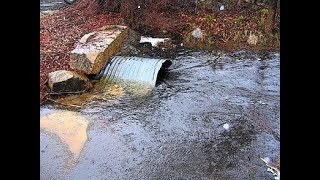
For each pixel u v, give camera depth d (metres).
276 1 10.78
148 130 6.20
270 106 7.10
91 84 7.70
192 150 5.65
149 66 8.21
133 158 5.42
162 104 7.12
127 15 11.66
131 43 10.18
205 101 7.29
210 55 9.98
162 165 5.27
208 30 11.14
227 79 8.35
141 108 6.96
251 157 5.47
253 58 9.72
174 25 11.55
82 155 5.45
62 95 7.28
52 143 5.68
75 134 5.98
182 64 9.29
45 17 11.84
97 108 6.88
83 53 7.76
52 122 6.27
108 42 8.69
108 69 8.27
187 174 5.07
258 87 7.95
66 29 10.72
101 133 6.05
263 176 5.02
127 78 8.06
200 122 6.49
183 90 7.75
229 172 5.11
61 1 14.04
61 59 8.53
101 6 12.03
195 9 12.02
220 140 5.93
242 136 6.06
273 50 10.32
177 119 6.59
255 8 11.57
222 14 11.73
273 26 10.86
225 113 6.82
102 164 5.27
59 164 5.22
